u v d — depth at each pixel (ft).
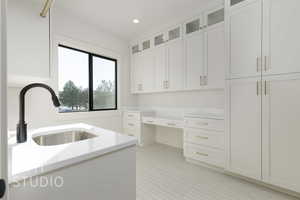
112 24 10.14
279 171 5.32
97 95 10.99
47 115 7.97
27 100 7.23
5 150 1.18
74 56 9.66
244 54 6.14
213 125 7.22
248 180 6.35
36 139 4.01
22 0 4.29
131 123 11.80
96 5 8.11
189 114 8.33
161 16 9.23
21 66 4.27
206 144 7.50
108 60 11.71
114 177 2.87
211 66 8.06
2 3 1.16
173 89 9.89
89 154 2.46
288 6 5.10
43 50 4.71
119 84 12.17
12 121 6.34
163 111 11.68
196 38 8.67
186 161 8.48
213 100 9.01
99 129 4.40
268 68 5.53
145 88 11.68
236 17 6.36
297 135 4.99
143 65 11.80
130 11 8.68
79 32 9.48
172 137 11.38
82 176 2.43
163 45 10.40
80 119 9.63
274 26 5.39
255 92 5.87
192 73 8.89
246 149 6.11
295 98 5.03
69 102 9.40
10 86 6.30
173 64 9.86
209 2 7.97
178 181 6.37
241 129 6.25
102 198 2.69
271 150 5.50
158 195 5.44
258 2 5.73
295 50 5.00
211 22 8.11
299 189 4.94
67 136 4.61
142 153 9.83
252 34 5.91
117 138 3.31
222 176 6.77
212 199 5.21
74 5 8.07
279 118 5.33
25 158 2.23
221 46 7.67
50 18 4.88
